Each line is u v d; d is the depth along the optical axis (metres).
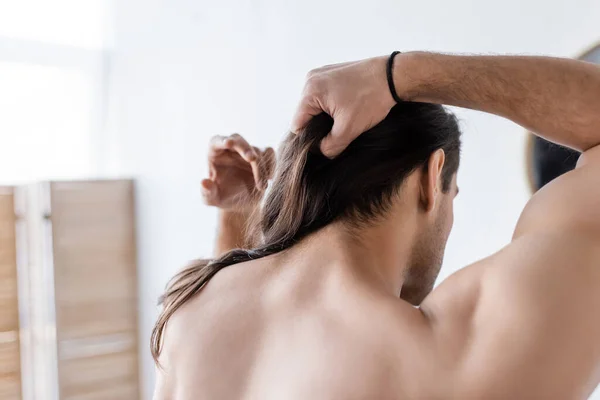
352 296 0.55
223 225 0.91
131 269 2.97
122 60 3.15
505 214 1.47
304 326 0.56
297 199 0.62
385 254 0.61
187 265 0.75
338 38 1.92
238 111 2.35
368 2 1.81
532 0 1.40
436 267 0.69
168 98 2.77
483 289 0.50
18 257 2.79
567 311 0.46
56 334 2.70
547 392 0.46
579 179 0.55
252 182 0.91
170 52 2.75
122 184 2.96
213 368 0.60
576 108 0.58
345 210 0.61
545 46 1.38
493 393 0.46
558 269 0.48
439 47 1.62
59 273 2.72
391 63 0.60
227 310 0.62
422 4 1.65
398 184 0.61
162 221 2.82
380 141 0.61
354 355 0.52
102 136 3.30
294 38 2.08
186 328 0.64
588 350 0.47
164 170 2.80
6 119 3.24
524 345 0.46
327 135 0.61
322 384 0.52
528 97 0.59
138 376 2.96
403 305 0.53
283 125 2.13
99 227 2.87
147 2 2.91
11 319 2.76
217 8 2.44
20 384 2.79
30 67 3.29
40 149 3.31
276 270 0.62
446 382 0.47
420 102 0.63
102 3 3.30
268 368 0.57
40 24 3.32
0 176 3.22
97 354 2.84
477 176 1.53
